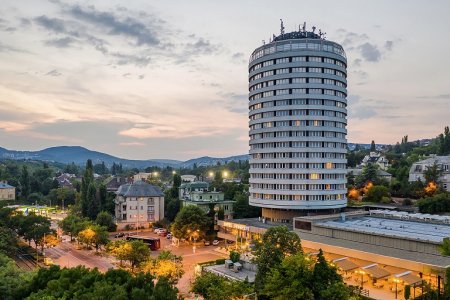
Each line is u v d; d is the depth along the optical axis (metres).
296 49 119.38
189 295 70.25
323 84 117.75
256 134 125.62
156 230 143.00
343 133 122.00
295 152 116.06
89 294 45.97
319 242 88.00
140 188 156.62
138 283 53.22
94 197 159.62
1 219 122.88
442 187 140.38
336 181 117.44
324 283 53.84
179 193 177.38
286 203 115.56
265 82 123.25
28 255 106.88
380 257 72.69
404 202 136.25
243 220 125.94
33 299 46.97
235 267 74.19
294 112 117.06
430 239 70.44
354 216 107.25
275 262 61.44
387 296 64.31
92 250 112.44
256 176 125.19
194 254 105.62
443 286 62.06
